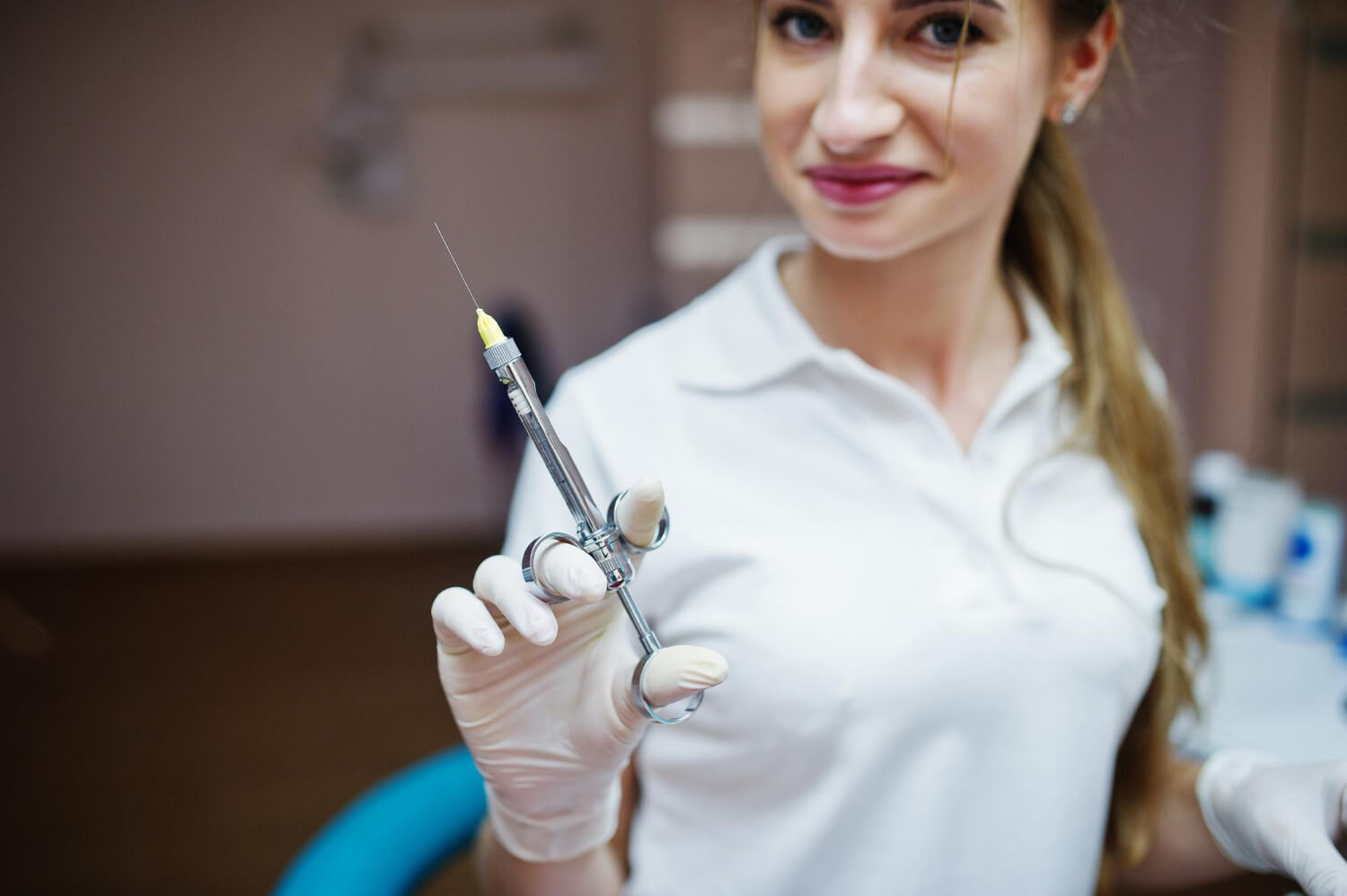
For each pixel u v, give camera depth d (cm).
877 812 77
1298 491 150
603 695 62
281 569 390
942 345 83
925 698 75
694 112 320
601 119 394
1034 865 79
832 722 74
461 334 404
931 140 68
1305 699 123
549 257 401
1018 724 77
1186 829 87
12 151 371
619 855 86
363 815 111
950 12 66
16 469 394
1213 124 311
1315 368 309
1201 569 156
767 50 72
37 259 380
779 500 78
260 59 375
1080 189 89
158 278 387
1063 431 87
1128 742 89
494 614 59
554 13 382
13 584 378
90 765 257
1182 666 90
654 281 402
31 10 362
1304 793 77
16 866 216
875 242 71
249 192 384
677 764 80
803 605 75
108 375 392
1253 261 310
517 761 64
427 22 380
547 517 78
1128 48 81
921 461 79
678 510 78
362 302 398
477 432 412
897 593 76
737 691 76
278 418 404
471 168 392
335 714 281
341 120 378
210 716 281
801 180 72
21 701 292
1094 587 81
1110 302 90
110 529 403
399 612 350
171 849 222
